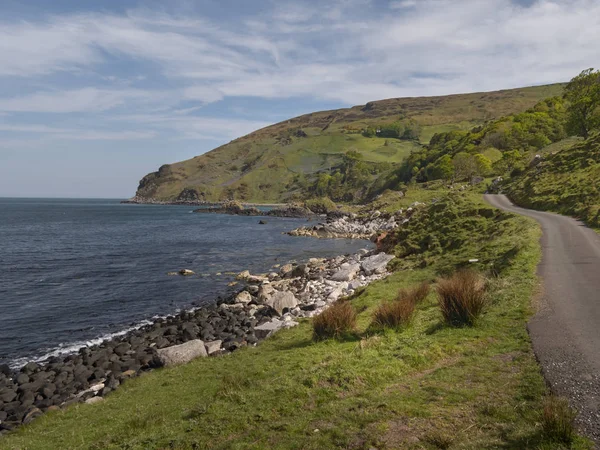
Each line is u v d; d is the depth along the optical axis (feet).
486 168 316.81
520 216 103.91
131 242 207.21
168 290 103.09
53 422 35.06
